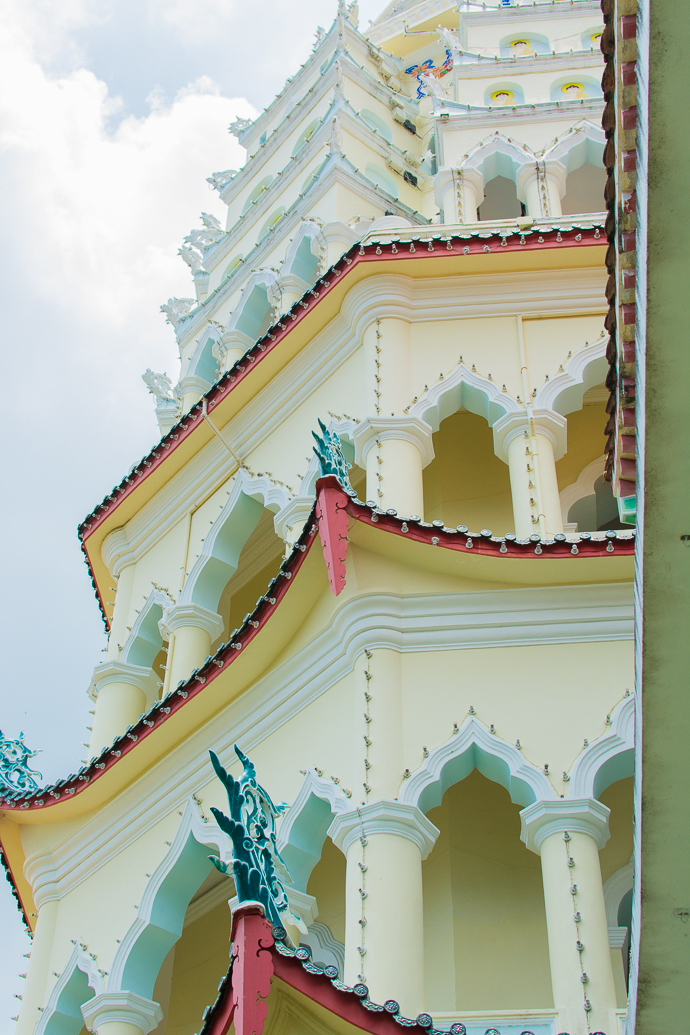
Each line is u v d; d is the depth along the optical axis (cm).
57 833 1448
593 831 980
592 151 1755
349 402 1443
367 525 1112
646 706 591
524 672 1089
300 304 1516
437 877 1188
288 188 2042
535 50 2030
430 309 1462
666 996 654
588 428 1552
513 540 1106
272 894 766
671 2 480
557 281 1468
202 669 1252
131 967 1252
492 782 1251
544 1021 891
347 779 1071
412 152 2130
